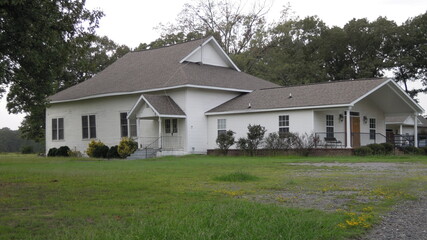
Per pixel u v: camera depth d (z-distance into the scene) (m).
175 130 29.23
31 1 12.22
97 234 5.83
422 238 5.88
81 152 34.94
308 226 6.12
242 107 28.25
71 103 36.00
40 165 19.41
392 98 28.66
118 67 36.78
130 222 6.57
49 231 6.15
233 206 7.45
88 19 15.44
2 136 72.88
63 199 8.82
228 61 34.81
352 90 25.41
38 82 17.03
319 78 54.47
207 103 29.73
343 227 6.25
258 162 19.59
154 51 36.41
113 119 32.56
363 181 11.73
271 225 6.12
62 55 15.45
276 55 51.56
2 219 6.95
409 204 8.30
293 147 25.12
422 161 20.02
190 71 30.19
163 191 9.77
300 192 9.72
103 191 9.89
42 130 53.81
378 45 55.75
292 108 25.72
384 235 6.04
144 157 27.59
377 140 30.50
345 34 55.75
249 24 51.59
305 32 60.38
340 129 27.31
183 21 51.78
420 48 53.50
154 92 30.11
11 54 13.95
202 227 6.04
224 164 18.47
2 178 12.72
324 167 16.48
